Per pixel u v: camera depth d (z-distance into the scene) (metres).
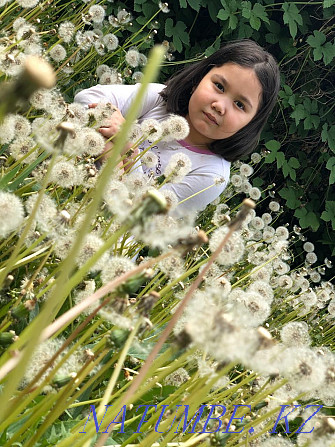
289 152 4.36
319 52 3.87
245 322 0.67
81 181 1.44
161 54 0.42
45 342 0.90
